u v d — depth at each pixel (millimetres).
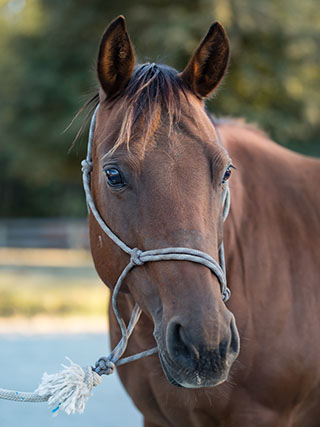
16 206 29344
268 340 2510
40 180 24938
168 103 2166
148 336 2539
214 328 1922
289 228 2721
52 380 2207
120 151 2127
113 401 5469
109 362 2309
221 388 2459
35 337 7934
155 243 2068
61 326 8695
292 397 2562
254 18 12812
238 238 2594
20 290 11797
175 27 11945
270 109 13820
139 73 2301
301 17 13914
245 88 13719
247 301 2521
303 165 2982
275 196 2775
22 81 15172
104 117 2348
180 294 1997
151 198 2084
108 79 2334
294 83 13516
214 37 2375
